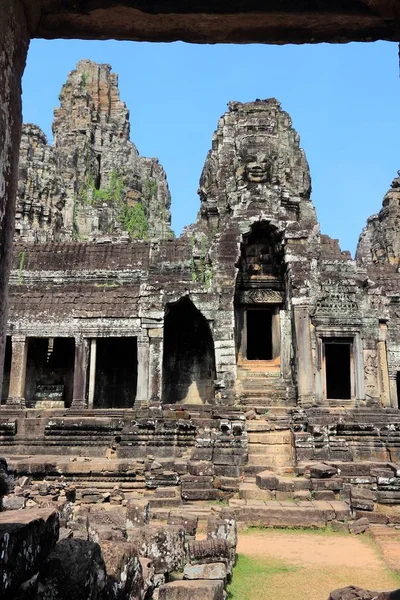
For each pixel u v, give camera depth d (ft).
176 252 110.93
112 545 24.08
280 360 103.91
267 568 40.11
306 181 131.85
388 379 99.86
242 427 78.33
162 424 84.94
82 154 223.92
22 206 164.86
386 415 90.33
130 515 44.11
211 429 83.71
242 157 111.86
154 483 69.67
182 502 63.57
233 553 40.14
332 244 111.65
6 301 15.94
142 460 76.38
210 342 111.65
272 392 99.35
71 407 96.58
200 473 67.51
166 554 34.73
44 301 102.89
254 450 79.61
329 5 18.21
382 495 61.67
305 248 103.60
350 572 39.19
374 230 178.29
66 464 71.41
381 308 101.19
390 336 107.96
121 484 70.18
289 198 111.34
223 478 68.85
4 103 15.67
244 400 97.50
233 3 18.19
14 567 16.44
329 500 61.46
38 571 18.28
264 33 19.26
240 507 56.08
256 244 110.52
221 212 117.91
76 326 99.71
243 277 109.40
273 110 123.34
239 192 110.42
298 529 53.78
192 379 111.04
